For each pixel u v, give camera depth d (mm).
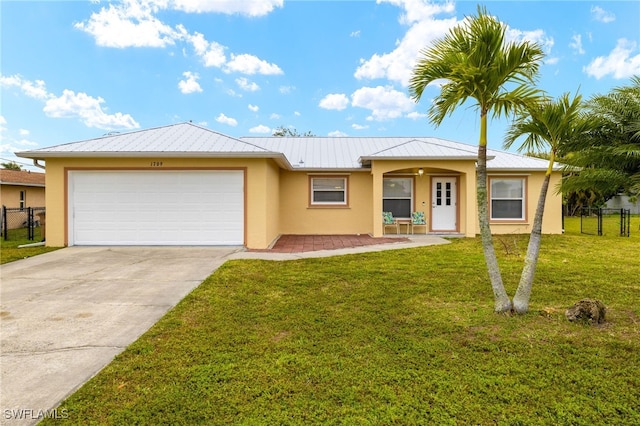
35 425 2346
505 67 4074
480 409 2498
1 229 14000
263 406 2553
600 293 5242
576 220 19938
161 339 3717
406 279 6168
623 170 4516
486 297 5113
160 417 2422
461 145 14914
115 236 9875
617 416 2406
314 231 13336
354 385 2820
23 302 5000
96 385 2820
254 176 9789
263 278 6242
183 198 9859
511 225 13289
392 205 13430
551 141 4500
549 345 3500
